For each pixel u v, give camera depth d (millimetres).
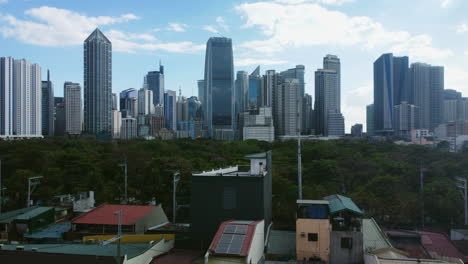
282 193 58094
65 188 67250
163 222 47188
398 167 85312
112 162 80688
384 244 37375
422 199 58688
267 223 41719
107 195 62281
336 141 152875
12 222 41062
